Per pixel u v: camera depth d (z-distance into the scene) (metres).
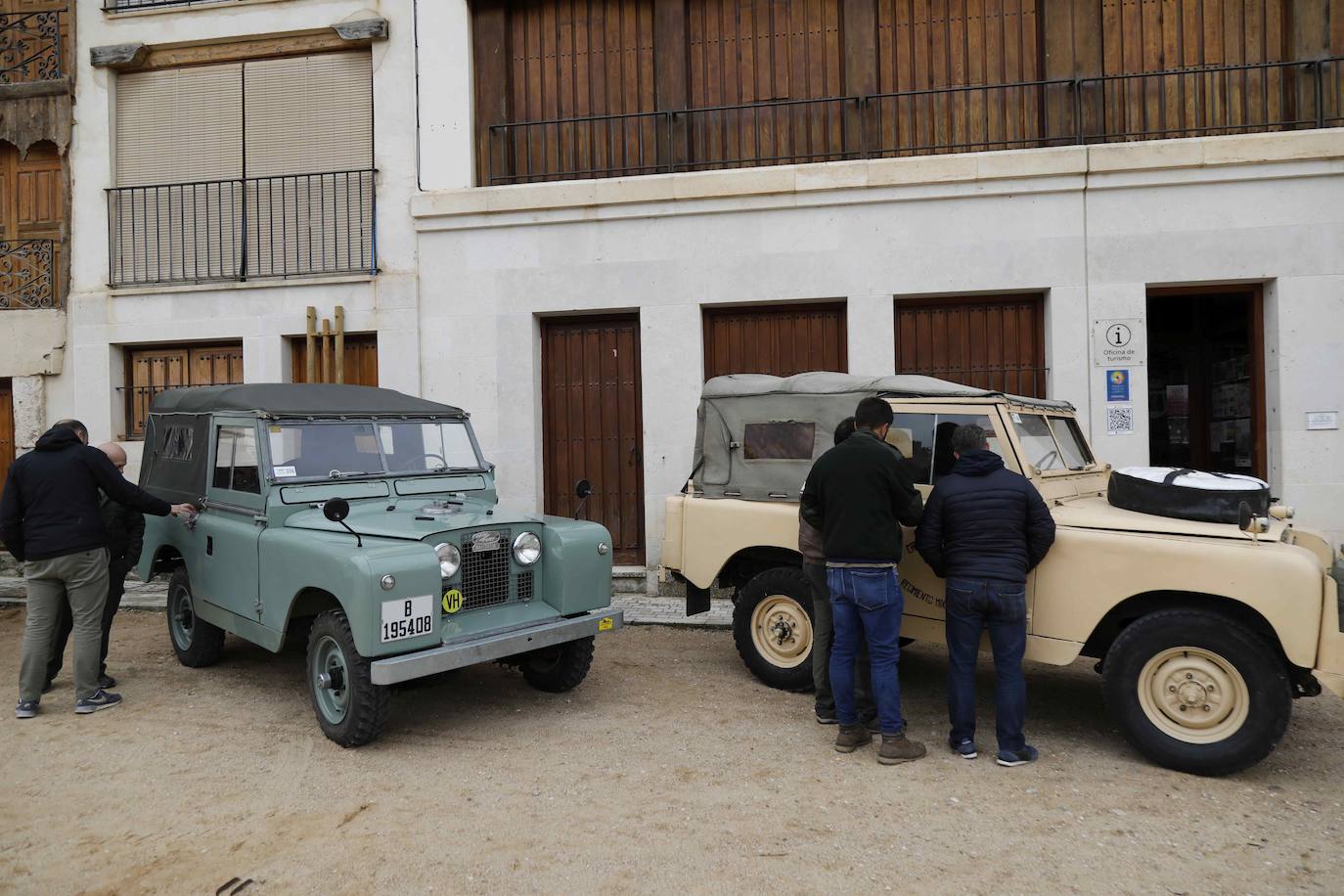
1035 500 4.22
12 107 10.05
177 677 5.98
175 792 4.06
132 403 9.94
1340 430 7.49
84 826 3.73
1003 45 8.48
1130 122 8.27
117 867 3.36
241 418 5.37
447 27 9.20
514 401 8.99
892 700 4.32
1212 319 9.34
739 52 8.97
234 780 4.21
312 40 9.58
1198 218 7.73
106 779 4.23
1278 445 7.65
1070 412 5.89
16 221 10.20
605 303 8.80
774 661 5.58
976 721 4.96
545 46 9.30
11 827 3.72
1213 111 8.17
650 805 3.88
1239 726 3.99
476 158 9.34
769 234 8.49
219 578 5.44
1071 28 8.29
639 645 6.82
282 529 4.97
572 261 8.87
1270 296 7.77
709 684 5.75
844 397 5.30
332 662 4.72
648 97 9.13
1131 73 8.21
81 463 5.18
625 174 9.09
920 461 5.05
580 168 9.21
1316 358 7.54
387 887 3.19
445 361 9.12
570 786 4.09
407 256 9.28
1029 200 8.01
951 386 5.11
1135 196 7.84
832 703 4.86
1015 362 8.35
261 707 5.31
